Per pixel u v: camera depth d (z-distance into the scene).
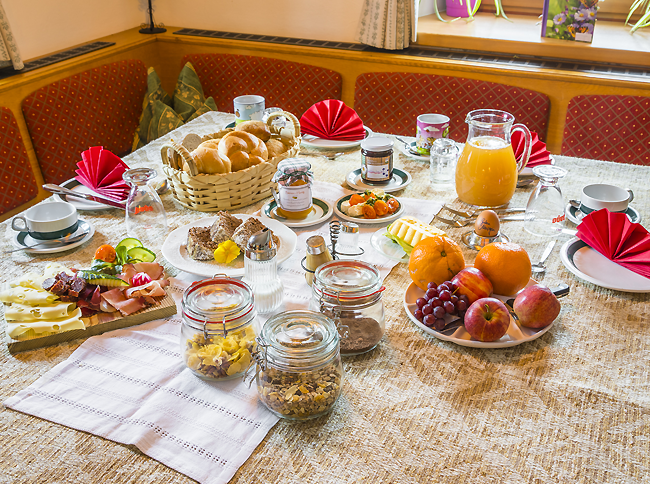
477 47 2.49
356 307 0.78
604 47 2.28
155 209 1.12
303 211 1.18
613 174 1.40
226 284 0.78
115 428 0.68
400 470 0.63
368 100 2.44
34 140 2.21
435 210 1.24
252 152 1.27
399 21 2.46
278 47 2.68
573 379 0.76
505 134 1.21
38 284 0.90
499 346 0.81
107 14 2.79
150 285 0.91
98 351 0.82
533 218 1.15
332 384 0.68
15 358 0.81
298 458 0.64
